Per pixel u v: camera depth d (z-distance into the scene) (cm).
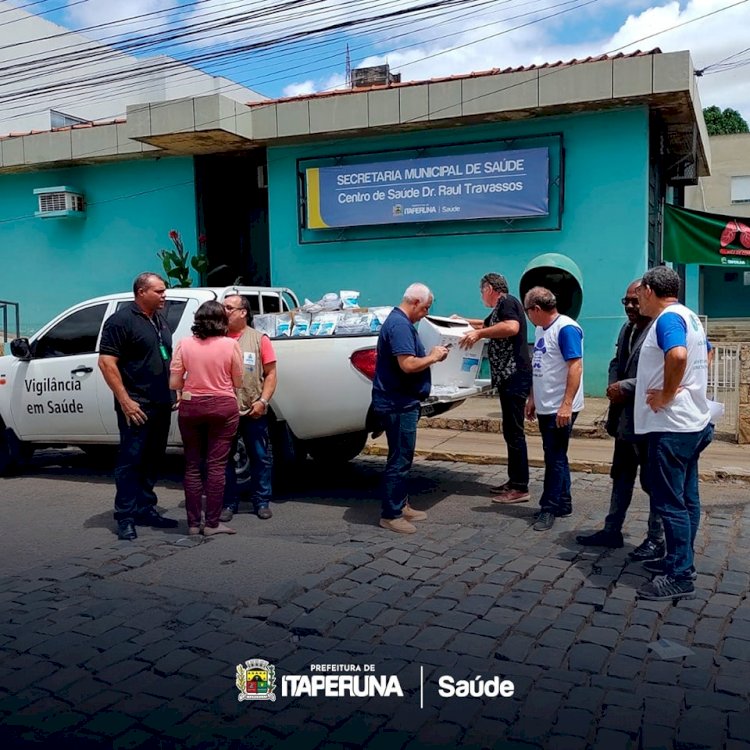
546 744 309
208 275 1341
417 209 1187
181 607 441
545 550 541
